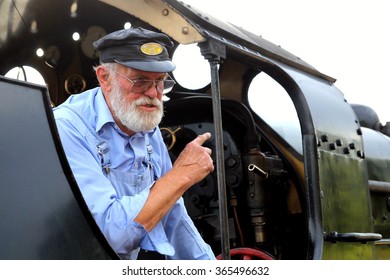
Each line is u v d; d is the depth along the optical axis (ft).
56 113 9.25
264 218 12.89
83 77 13.10
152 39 9.39
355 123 13.94
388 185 16.56
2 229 6.82
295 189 13.66
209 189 13.14
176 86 13.94
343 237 11.85
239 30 12.19
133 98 9.25
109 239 8.72
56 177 7.59
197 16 10.46
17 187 7.08
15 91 7.32
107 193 8.85
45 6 11.75
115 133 9.40
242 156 12.96
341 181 12.57
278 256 13.28
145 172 9.62
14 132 7.19
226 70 13.98
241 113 13.15
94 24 12.69
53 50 12.67
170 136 13.10
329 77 14.43
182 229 10.38
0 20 11.57
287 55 13.28
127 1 10.41
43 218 7.30
